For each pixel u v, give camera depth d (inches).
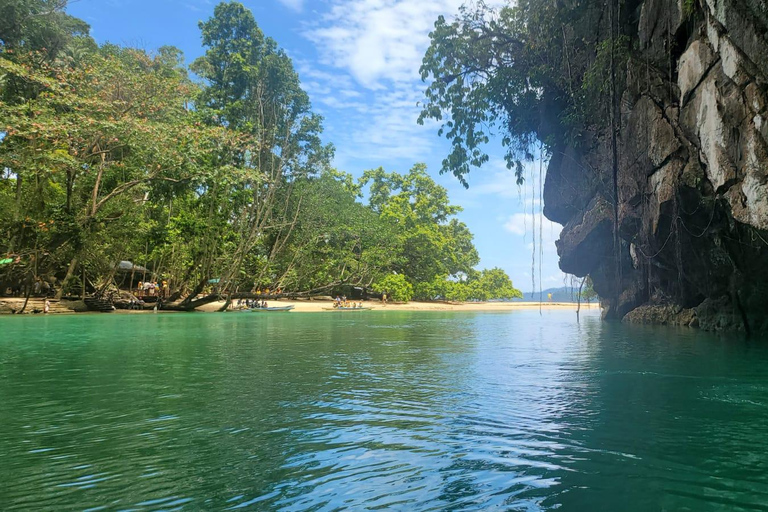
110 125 940.0
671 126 468.1
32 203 1051.3
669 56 463.2
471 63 732.7
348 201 1895.9
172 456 144.9
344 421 183.8
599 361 343.3
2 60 877.8
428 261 2362.2
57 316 978.7
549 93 697.0
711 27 395.2
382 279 2058.3
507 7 702.5
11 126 852.0
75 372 296.2
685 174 449.1
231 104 1373.0
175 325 759.7
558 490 120.5
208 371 298.8
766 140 350.6
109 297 1288.1
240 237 1353.3
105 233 1170.0
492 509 110.3
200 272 1473.9
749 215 366.3
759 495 117.1
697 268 574.2
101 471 133.3
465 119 733.3
